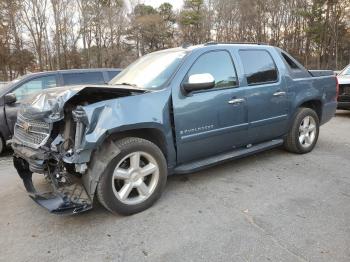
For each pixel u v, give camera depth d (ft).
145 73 14.42
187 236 10.57
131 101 11.73
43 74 23.81
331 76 19.88
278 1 136.26
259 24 139.13
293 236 10.37
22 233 11.14
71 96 10.82
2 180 16.37
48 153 11.05
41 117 11.14
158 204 12.80
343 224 10.99
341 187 14.02
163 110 12.43
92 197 11.04
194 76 12.84
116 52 120.67
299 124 17.92
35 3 106.93
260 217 11.60
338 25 126.41
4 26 104.99
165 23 143.54
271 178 15.17
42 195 11.64
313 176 15.34
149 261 9.42
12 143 12.81
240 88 14.92
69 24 114.62
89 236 10.80
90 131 10.62
